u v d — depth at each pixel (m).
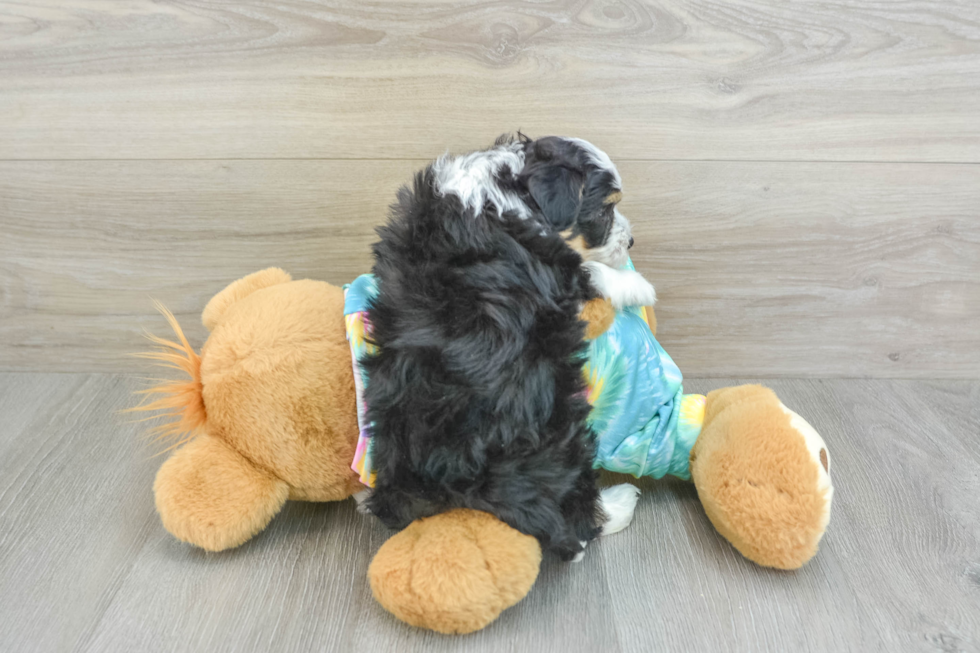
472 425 0.87
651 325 1.28
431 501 0.91
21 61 1.20
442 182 0.95
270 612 0.94
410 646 0.89
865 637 0.92
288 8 1.16
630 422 1.07
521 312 0.87
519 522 0.89
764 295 1.43
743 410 1.08
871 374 1.51
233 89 1.23
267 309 1.00
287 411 0.95
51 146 1.27
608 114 1.26
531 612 0.95
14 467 1.20
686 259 1.39
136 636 0.90
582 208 0.96
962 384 1.51
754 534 0.97
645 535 1.09
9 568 1.00
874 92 1.25
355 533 1.08
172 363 1.06
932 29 1.21
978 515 1.14
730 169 1.31
